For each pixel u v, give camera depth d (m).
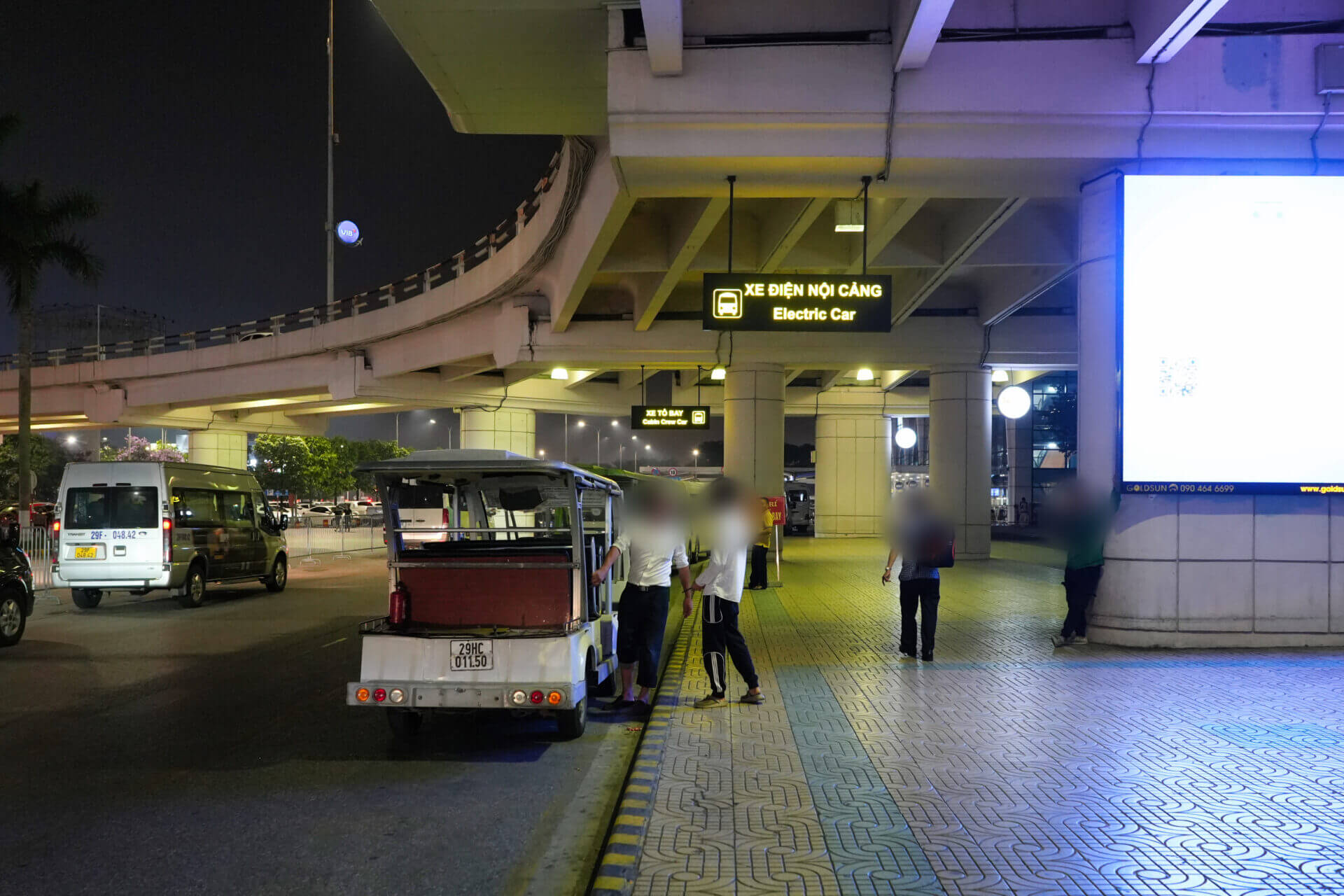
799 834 4.54
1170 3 8.58
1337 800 4.98
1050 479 48.59
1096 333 10.04
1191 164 9.71
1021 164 9.76
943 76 9.41
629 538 7.98
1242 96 9.37
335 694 8.73
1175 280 9.71
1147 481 9.75
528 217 19.02
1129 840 4.43
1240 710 7.06
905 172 9.91
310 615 14.70
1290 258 9.68
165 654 10.99
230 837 4.95
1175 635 9.74
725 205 12.76
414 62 10.33
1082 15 9.50
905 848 4.36
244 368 32.72
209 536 16.25
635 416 25.95
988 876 4.04
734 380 21.86
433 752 6.70
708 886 3.94
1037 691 7.80
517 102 11.23
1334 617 9.73
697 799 5.07
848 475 37.72
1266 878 4.00
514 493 7.95
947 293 22.31
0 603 11.39
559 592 6.75
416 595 6.82
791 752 5.99
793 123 9.41
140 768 6.30
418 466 6.71
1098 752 5.92
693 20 9.49
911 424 71.75
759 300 10.85
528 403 33.41
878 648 10.08
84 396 37.81
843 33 9.48
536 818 5.27
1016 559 24.05
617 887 3.93
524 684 6.39
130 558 15.08
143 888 4.28
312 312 30.55
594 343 21.41
